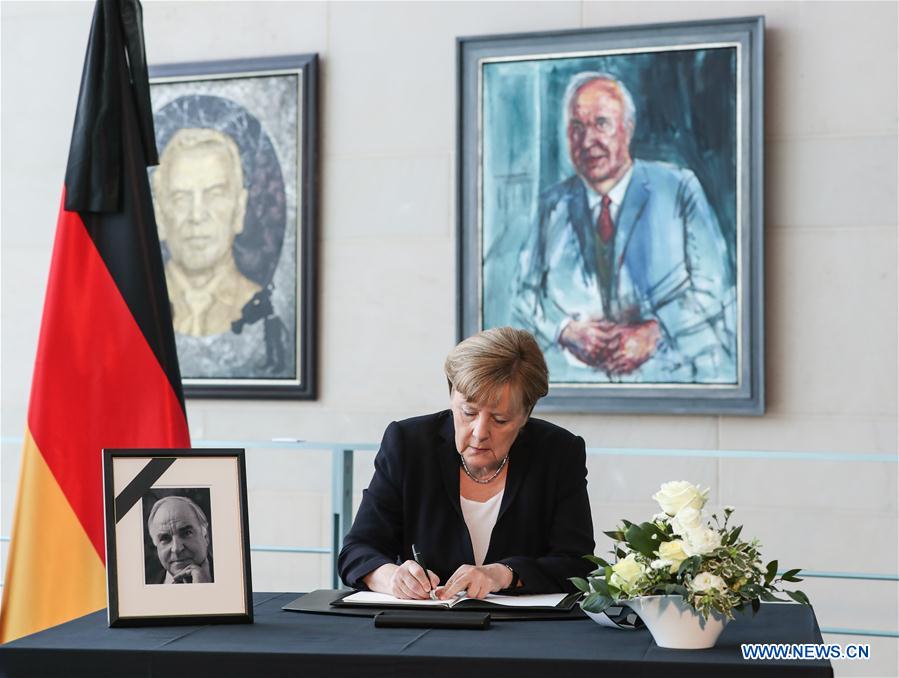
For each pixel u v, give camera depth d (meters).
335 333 4.19
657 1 3.95
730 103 3.85
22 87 4.42
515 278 4.00
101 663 1.74
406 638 1.81
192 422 4.29
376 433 4.14
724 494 3.86
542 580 2.17
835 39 3.82
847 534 3.76
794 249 3.82
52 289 3.02
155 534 1.98
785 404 3.82
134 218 3.07
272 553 4.21
